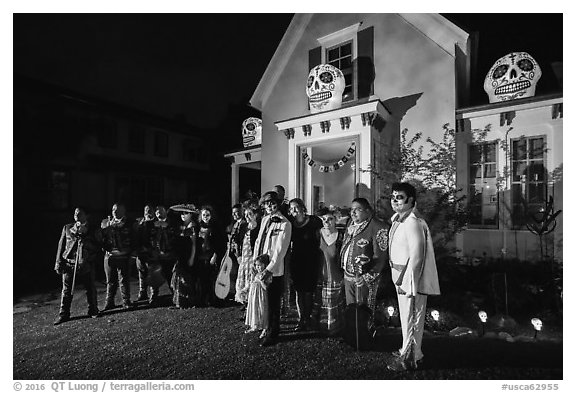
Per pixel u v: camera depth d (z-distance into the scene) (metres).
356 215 3.73
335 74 6.30
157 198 16.06
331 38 7.16
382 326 4.29
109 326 4.60
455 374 3.14
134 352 3.78
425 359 3.39
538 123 5.21
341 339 3.93
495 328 3.94
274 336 3.85
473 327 4.01
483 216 5.84
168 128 16.53
